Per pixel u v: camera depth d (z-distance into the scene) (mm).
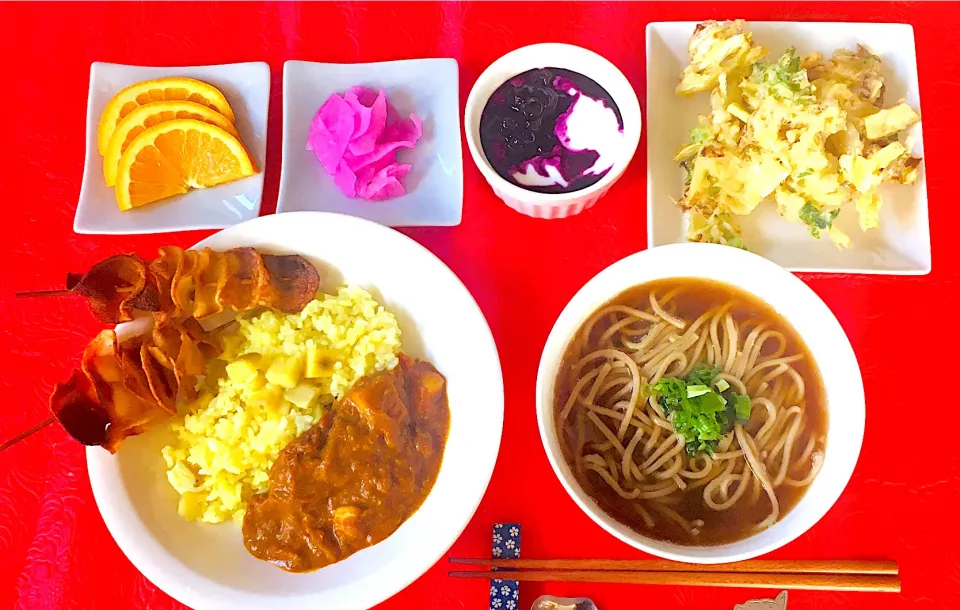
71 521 401
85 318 431
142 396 376
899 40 438
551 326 423
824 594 381
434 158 451
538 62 419
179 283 370
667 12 467
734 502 375
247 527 370
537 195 397
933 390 409
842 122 403
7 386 422
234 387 395
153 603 389
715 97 428
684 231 427
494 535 388
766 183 413
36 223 447
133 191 435
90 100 452
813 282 424
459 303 377
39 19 479
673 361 399
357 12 476
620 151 408
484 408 363
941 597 381
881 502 394
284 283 395
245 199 445
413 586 388
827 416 372
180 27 477
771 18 464
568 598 383
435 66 457
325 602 341
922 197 417
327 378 400
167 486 383
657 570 376
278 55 473
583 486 380
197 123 428
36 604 390
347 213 439
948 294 422
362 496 370
